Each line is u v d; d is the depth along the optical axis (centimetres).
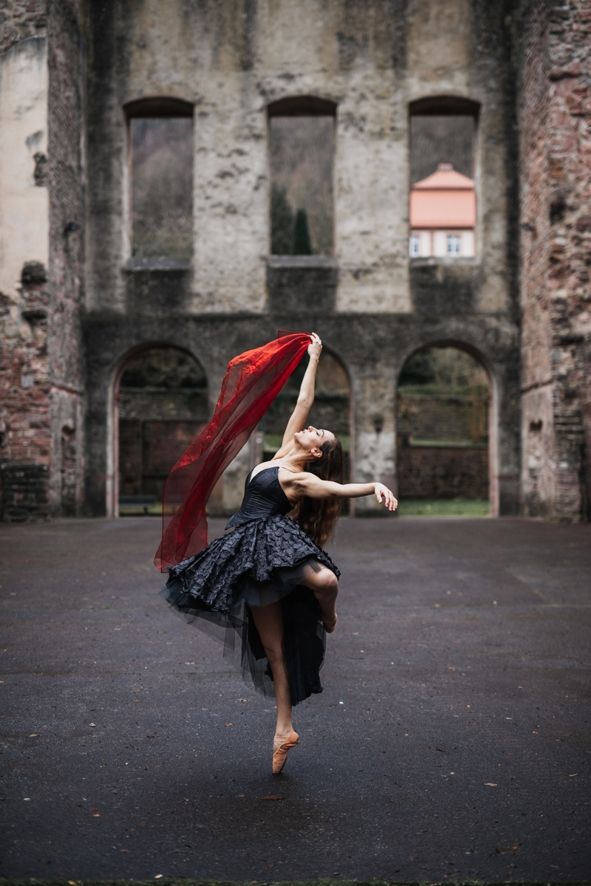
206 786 329
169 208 4584
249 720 414
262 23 1827
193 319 1814
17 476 1600
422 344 1798
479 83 1812
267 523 340
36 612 692
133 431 2819
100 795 319
